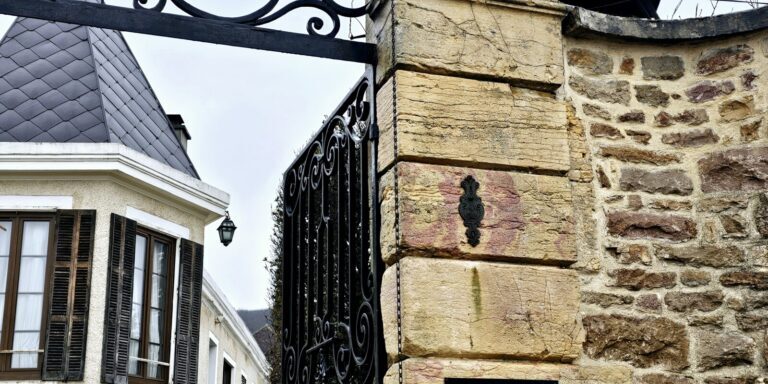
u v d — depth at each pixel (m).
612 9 4.52
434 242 3.19
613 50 3.80
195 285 11.87
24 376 10.09
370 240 3.51
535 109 3.47
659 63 3.82
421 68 3.36
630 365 3.41
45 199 10.50
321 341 3.79
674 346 3.46
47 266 10.36
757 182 3.61
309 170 4.23
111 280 10.39
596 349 3.38
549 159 3.43
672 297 3.52
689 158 3.71
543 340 3.23
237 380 17.22
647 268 3.54
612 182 3.62
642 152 3.69
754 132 3.66
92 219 10.46
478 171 3.33
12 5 3.15
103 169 10.50
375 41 3.59
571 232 3.38
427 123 3.30
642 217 3.60
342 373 3.56
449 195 3.26
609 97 3.73
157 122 12.76
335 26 3.53
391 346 3.14
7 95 11.46
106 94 11.73
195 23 3.34
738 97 3.72
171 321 11.43
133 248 10.82
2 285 10.37
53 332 10.12
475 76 3.42
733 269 3.55
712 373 3.46
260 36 3.41
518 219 3.33
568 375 3.22
